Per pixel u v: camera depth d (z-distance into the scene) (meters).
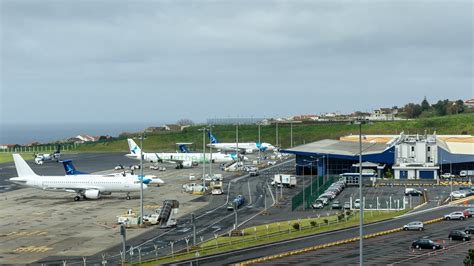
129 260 105.75
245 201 177.38
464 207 157.62
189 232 132.12
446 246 109.50
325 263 96.88
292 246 111.69
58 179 185.62
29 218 152.62
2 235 130.88
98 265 102.50
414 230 125.62
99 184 185.50
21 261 106.50
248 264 97.12
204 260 101.81
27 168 189.25
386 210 155.00
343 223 135.62
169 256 107.00
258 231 128.38
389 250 106.31
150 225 141.75
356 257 100.88
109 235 129.88
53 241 124.25
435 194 184.50
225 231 131.75
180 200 181.25
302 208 161.88
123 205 173.25
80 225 142.25
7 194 199.62
